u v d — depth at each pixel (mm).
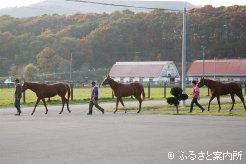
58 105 36500
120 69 129125
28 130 18375
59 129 18781
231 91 30391
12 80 108938
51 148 13531
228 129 18938
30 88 27719
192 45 138750
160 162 11344
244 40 135500
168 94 57312
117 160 11586
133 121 22766
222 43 136375
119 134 17047
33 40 132750
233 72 125438
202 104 38594
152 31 143250
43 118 24547
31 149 13336
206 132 17781
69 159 11719
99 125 20578
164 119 24047
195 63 131000
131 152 12820
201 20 138750
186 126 20203
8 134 16984
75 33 149375
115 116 26219
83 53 133750
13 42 132250
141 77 124812
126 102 40938
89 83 91000
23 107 33750
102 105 36500
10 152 12805
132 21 145750
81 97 48719
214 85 30000
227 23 136375
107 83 28953
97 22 156500
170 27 142250
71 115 26984
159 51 141500
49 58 123562
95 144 14375
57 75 118875
